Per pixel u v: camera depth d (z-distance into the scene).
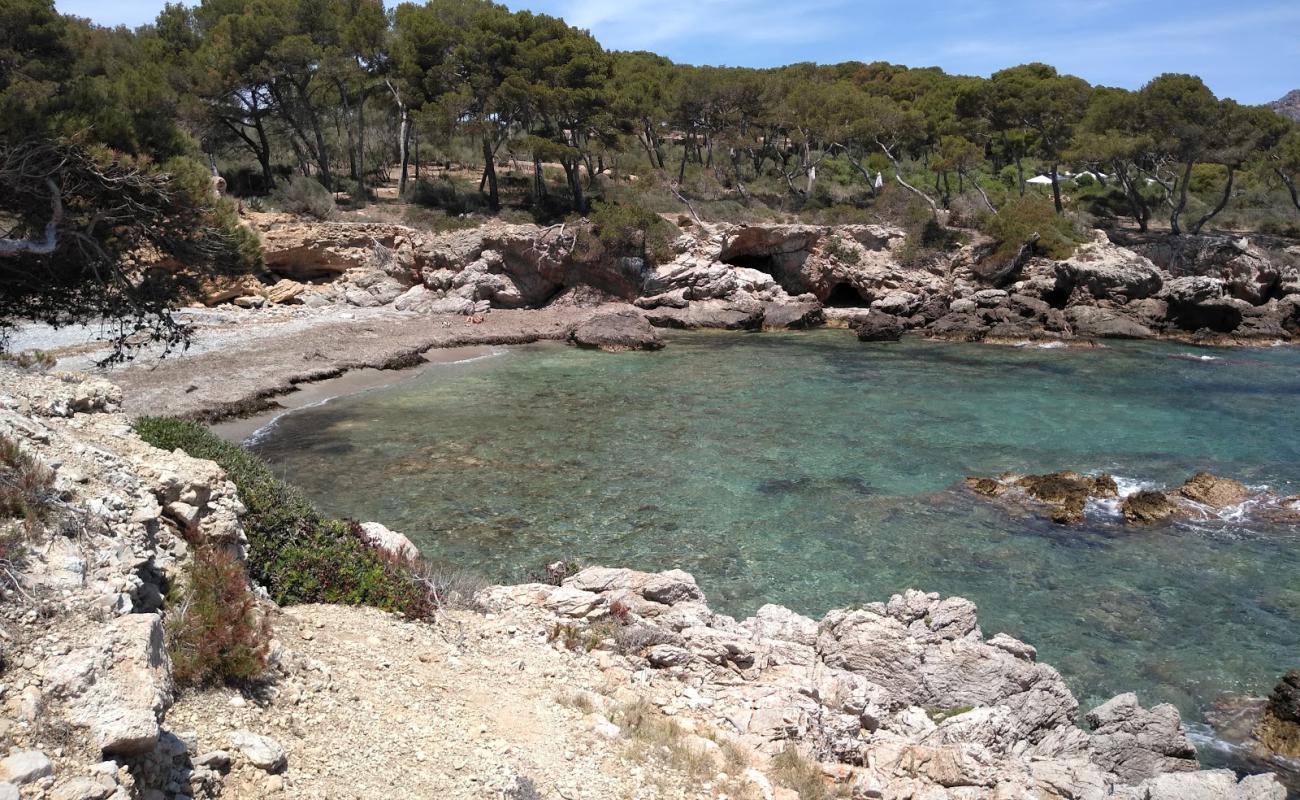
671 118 79.69
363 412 33.84
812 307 57.25
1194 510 23.73
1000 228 60.81
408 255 58.09
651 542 21.59
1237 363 44.06
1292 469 27.30
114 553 8.64
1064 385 38.94
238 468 14.31
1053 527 22.81
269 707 8.62
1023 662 14.76
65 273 22.34
